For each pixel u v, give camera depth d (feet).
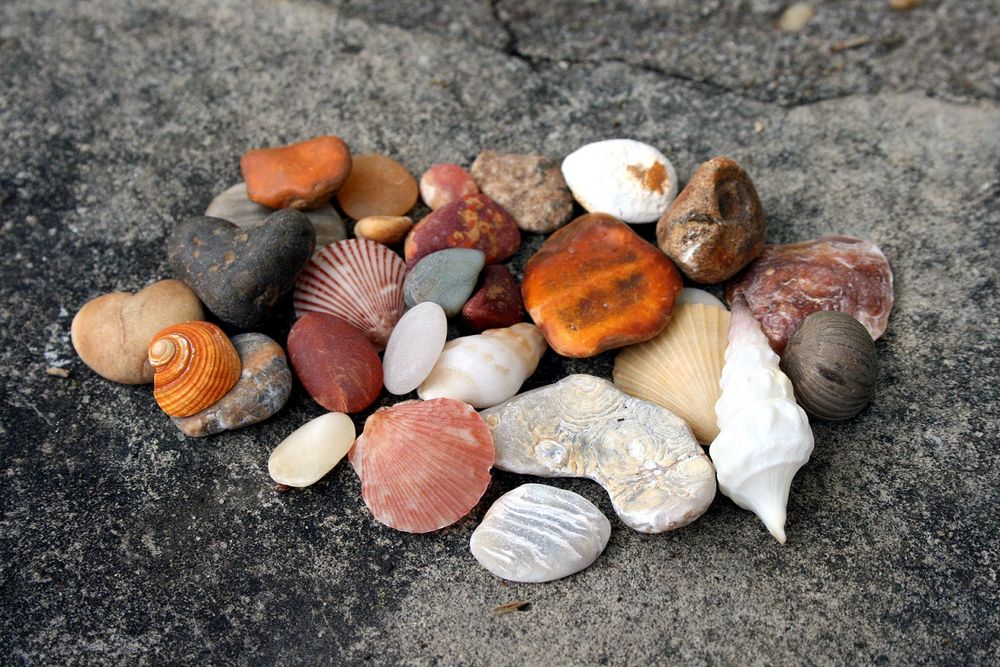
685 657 1.04
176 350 1.12
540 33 1.43
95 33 1.44
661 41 1.42
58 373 1.20
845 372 1.09
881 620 1.05
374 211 1.27
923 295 1.21
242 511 1.12
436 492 1.09
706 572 1.07
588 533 1.07
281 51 1.42
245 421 1.14
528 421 1.12
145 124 1.36
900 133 1.34
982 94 1.37
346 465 1.13
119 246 1.28
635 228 1.27
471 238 1.21
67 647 1.06
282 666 1.05
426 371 1.13
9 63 1.42
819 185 1.30
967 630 1.05
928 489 1.11
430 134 1.35
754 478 1.05
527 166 1.27
